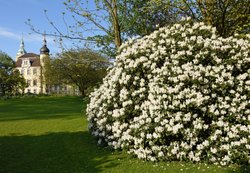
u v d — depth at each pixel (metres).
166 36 11.03
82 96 58.03
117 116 10.50
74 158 10.10
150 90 9.88
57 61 56.19
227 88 9.27
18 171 8.84
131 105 10.38
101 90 12.49
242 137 8.64
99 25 16.14
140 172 8.33
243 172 7.90
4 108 30.81
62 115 23.06
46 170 8.88
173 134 9.01
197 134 8.90
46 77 63.47
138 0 16.06
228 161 8.45
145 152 9.37
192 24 11.59
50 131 15.61
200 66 9.59
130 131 9.94
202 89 9.33
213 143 8.80
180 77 9.43
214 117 8.98
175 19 17.25
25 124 18.25
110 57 16.53
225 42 10.37
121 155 10.27
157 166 8.77
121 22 16.28
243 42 10.29
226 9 14.66
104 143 11.62
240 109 8.91
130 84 10.73
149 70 10.49
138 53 10.96
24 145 12.27
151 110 9.40
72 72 58.44
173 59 10.22
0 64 86.19
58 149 11.45
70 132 15.09
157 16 17.23
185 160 9.02
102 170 8.67
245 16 14.77
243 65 9.62
